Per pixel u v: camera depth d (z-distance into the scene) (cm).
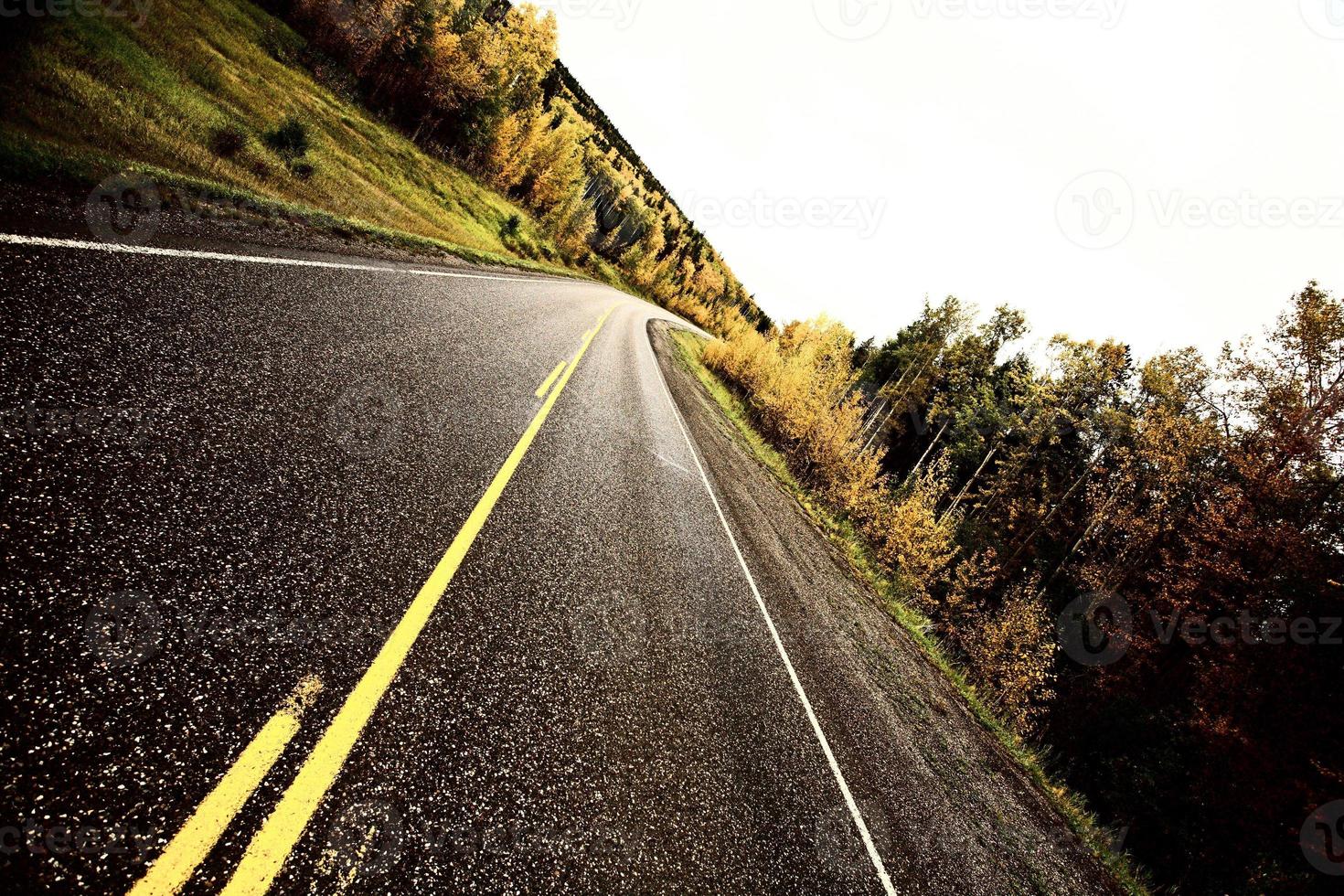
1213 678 1104
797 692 461
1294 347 1466
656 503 611
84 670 142
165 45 1016
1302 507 1259
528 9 3459
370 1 2375
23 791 119
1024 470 3005
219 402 270
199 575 185
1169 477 1758
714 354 2961
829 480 1672
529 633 279
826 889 283
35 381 211
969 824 473
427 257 962
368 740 174
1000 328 3709
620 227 6606
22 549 156
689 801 262
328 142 1525
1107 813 1098
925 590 1438
